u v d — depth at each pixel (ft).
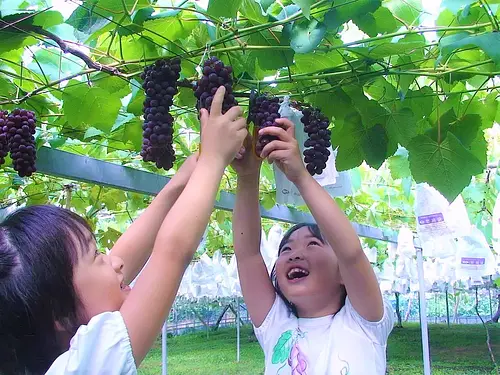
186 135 10.92
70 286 3.88
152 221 5.43
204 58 5.99
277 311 6.63
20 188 12.86
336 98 6.51
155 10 5.89
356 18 5.58
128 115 8.09
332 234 5.16
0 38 5.75
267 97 5.28
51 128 8.61
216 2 5.31
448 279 22.15
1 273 3.83
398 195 17.84
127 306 3.76
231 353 41.86
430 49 6.14
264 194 12.72
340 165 6.77
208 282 22.15
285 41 5.77
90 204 13.39
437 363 34.22
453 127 6.81
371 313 5.83
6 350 3.98
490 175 14.66
